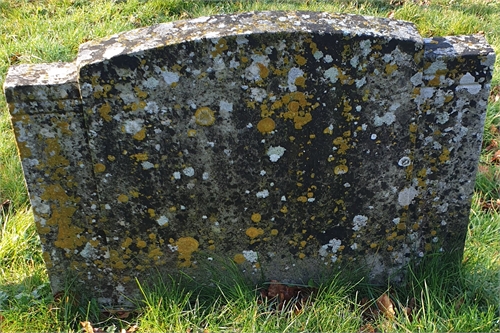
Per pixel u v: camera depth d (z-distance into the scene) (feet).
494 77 7.61
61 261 5.03
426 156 4.92
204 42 4.44
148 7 8.95
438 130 4.85
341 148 4.79
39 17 8.84
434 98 4.76
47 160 4.71
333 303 5.00
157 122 4.63
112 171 4.75
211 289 5.16
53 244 4.97
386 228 5.08
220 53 4.48
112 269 5.07
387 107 4.70
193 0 9.16
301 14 4.62
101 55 4.48
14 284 5.26
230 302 4.99
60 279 5.09
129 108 4.58
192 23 4.59
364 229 5.07
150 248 5.01
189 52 4.47
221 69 4.51
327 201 4.95
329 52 4.52
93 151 4.68
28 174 4.74
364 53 4.54
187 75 4.52
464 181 5.01
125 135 4.65
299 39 4.47
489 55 4.66
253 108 4.63
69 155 4.71
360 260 5.17
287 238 5.05
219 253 5.07
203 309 5.10
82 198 4.84
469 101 4.79
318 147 4.77
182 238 5.00
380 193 4.95
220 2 9.17
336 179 4.88
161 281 5.13
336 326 4.88
